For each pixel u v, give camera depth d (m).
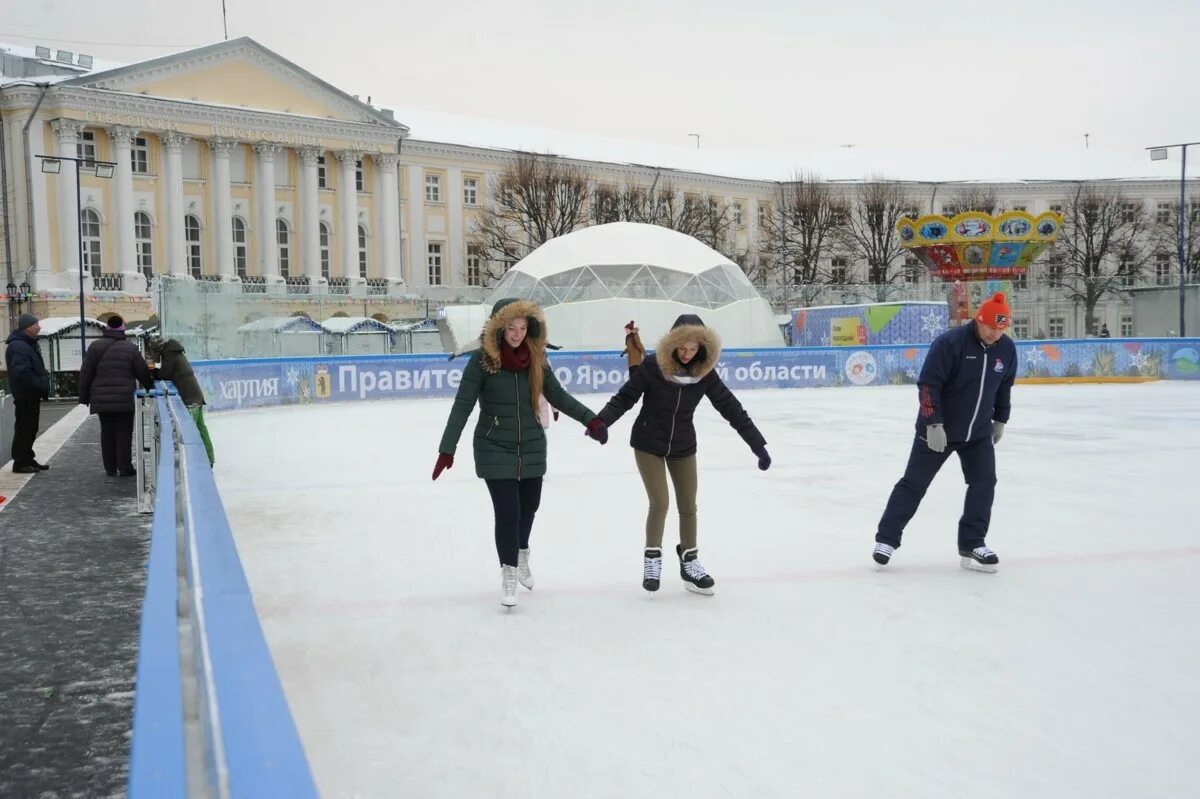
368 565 6.34
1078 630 4.77
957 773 3.19
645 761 3.30
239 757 1.36
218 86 48.75
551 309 36.06
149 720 1.43
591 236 38.38
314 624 4.99
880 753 3.35
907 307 31.16
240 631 1.81
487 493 9.41
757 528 7.47
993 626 4.85
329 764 3.30
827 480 10.00
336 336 32.41
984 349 5.86
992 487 6.05
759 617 5.06
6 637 4.89
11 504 8.89
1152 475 10.12
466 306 35.09
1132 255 63.81
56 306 43.53
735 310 36.25
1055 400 20.91
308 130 50.84
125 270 46.03
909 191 66.25
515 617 5.10
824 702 3.83
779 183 67.12
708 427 15.81
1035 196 68.00
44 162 44.25
